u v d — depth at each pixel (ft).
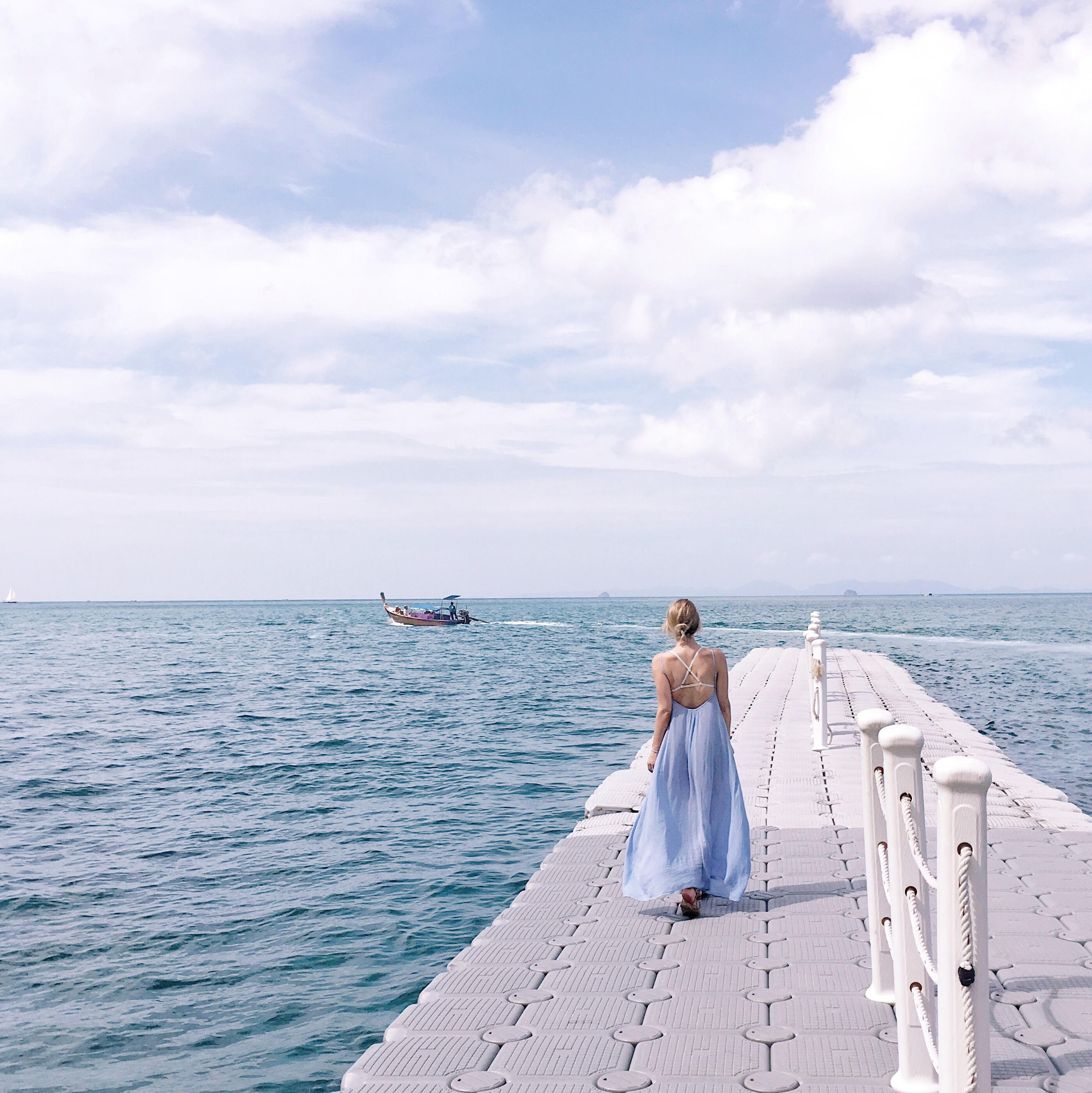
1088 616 376.07
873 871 14.37
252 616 560.20
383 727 73.20
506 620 392.06
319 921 29.45
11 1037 22.02
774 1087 11.77
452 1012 14.51
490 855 36.68
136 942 27.96
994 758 37.65
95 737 69.82
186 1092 19.54
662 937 17.97
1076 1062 12.16
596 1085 11.98
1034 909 18.79
